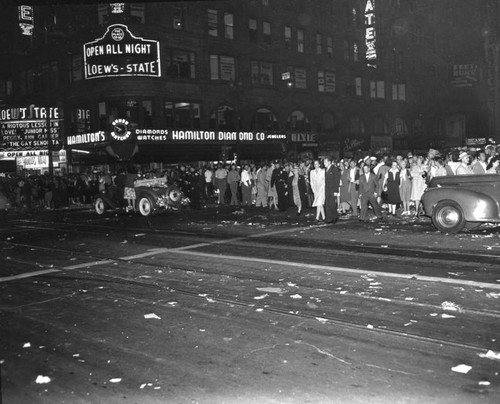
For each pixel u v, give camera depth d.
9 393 4.49
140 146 35.66
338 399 4.19
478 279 7.86
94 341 5.80
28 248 12.98
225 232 14.71
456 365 4.76
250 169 25.23
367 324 6.03
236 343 5.57
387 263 9.37
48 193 29.34
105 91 35.97
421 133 57.00
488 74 53.72
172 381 4.65
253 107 42.62
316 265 9.43
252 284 8.20
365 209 16.08
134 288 8.27
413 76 56.09
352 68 50.25
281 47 44.56
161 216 20.78
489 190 12.16
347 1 50.09
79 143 37.56
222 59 41.00
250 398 4.27
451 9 59.03
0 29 44.75
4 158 41.00
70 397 4.38
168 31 37.31
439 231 12.86
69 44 38.41
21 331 6.25
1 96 46.03
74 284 8.70
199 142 38.22
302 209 20.84
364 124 51.56
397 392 4.27
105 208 22.77
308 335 5.74
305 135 45.59
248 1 42.25
